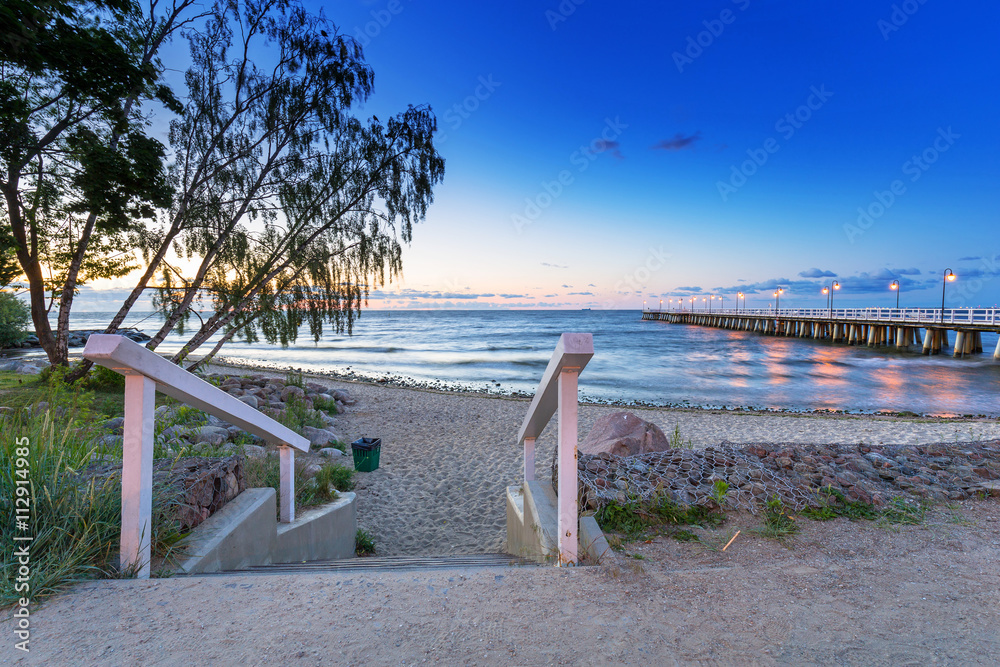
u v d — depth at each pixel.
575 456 2.15
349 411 12.66
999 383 22.19
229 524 2.66
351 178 11.63
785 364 30.34
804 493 3.11
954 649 1.49
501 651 1.44
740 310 70.88
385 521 5.68
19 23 7.82
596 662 1.40
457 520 5.73
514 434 10.22
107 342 1.72
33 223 9.55
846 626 1.62
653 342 50.12
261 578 1.95
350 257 11.76
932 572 2.08
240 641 1.48
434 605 1.73
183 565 2.18
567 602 1.76
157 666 1.35
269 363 29.23
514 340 55.09
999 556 2.28
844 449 4.18
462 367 28.78
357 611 1.68
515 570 2.05
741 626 1.61
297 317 11.31
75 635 1.50
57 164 9.66
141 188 10.08
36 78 9.09
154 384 2.04
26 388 8.39
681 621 1.64
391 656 1.41
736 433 10.68
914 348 39.19
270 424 3.12
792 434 10.54
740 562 2.28
